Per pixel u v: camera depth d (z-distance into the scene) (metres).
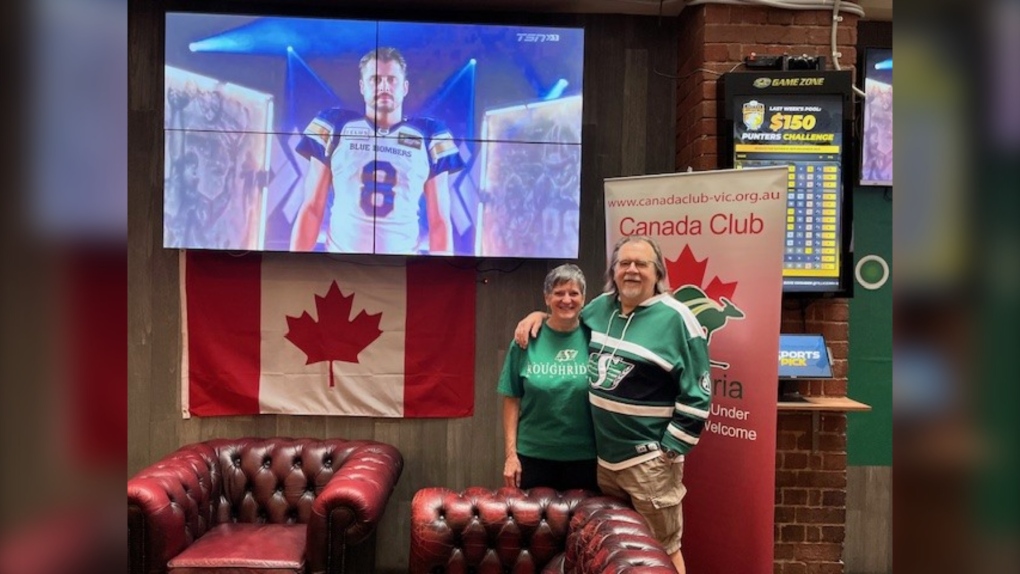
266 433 3.01
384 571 3.03
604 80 3.06
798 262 2.61
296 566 2.20
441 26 2.78
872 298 3.15
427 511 2.04
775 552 2.76
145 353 2.97
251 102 2.73
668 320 2.08
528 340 2.35
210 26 2.72
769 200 2.24
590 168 3.06
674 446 2.03
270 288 2.97
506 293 3.03
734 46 2.77
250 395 2.96
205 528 2.50
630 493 2.09
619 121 3.07
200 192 2.72
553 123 2.81
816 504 2.77
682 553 2.44
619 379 2.10
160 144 2.95
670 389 2.09
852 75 2.62
